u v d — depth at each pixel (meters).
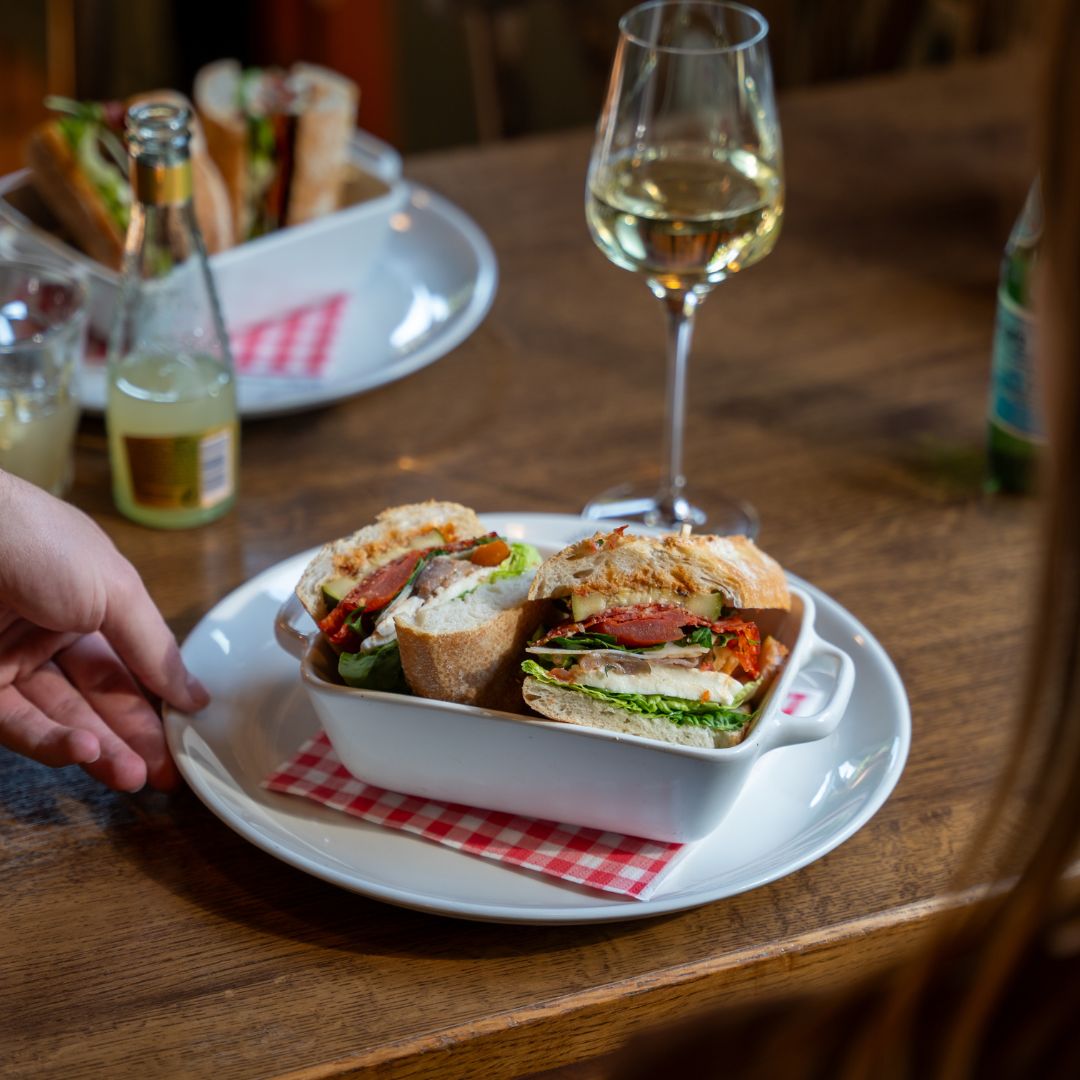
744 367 1.14
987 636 0.93
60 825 0.83
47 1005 0.76
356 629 0.82
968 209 1.30
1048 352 0.45
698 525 1.00
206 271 0.98
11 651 0.86
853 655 0.88
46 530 0.84
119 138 1.13
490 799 0.81
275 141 1.17
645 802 0.79
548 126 1.86
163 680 0.85
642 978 0.77
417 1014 0.76
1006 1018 0.51
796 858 0.79
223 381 0.98
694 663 0.79
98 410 1.06
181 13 2.35
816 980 0.79
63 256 1.10
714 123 0.95
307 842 0.81
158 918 0.79
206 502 1.00
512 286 1.21
